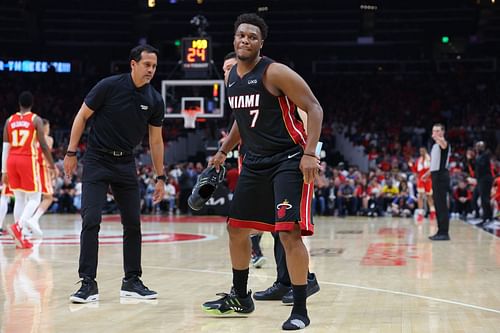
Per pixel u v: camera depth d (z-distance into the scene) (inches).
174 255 385.1
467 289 260.5
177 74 1521.9
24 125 416.2
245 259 206.8
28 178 418.3
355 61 1576.0
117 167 237.5
